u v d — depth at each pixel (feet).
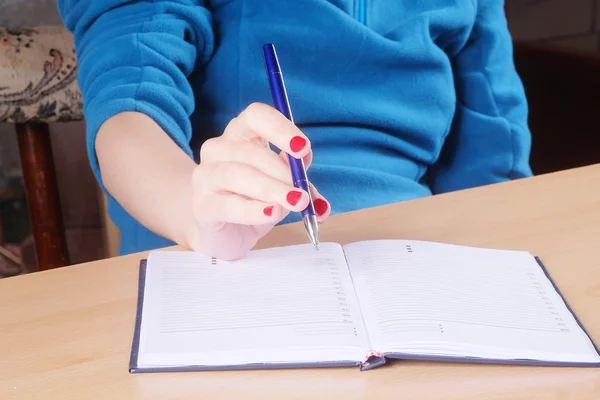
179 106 2.66
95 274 2.01
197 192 1.87
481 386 1.53
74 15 3.06
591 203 2.44
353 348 1.59
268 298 1.80
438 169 3.88
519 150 3.72
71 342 1.70
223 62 3.16
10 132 5.77
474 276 1.91
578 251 2.13
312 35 3.08
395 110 3.29
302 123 3.15
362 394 1.51
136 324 1.74
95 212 6.19
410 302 1.74
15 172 5.89
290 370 1.58
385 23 3.27
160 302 1.79
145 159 2.30
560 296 1.87
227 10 3.15
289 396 1.50
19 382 1.55
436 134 3.46
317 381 1.54
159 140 2.41
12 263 5.95
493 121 3.69
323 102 3.13
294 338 1.63
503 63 3.80
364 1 3.18
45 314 1.81
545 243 2.17
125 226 3.18
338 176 3.09
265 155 1.76
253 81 3.11
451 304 1.75
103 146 2.41
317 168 3.05
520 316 1.75
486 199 2.48
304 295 1.80
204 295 1.82
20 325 1.77
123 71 2.65
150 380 1.55
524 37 4.40
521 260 2.03
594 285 1.95
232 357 1.58
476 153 3.75
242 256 2.01
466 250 2.05
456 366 1.60
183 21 2.97
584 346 1.66
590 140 4.46
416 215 2.36
